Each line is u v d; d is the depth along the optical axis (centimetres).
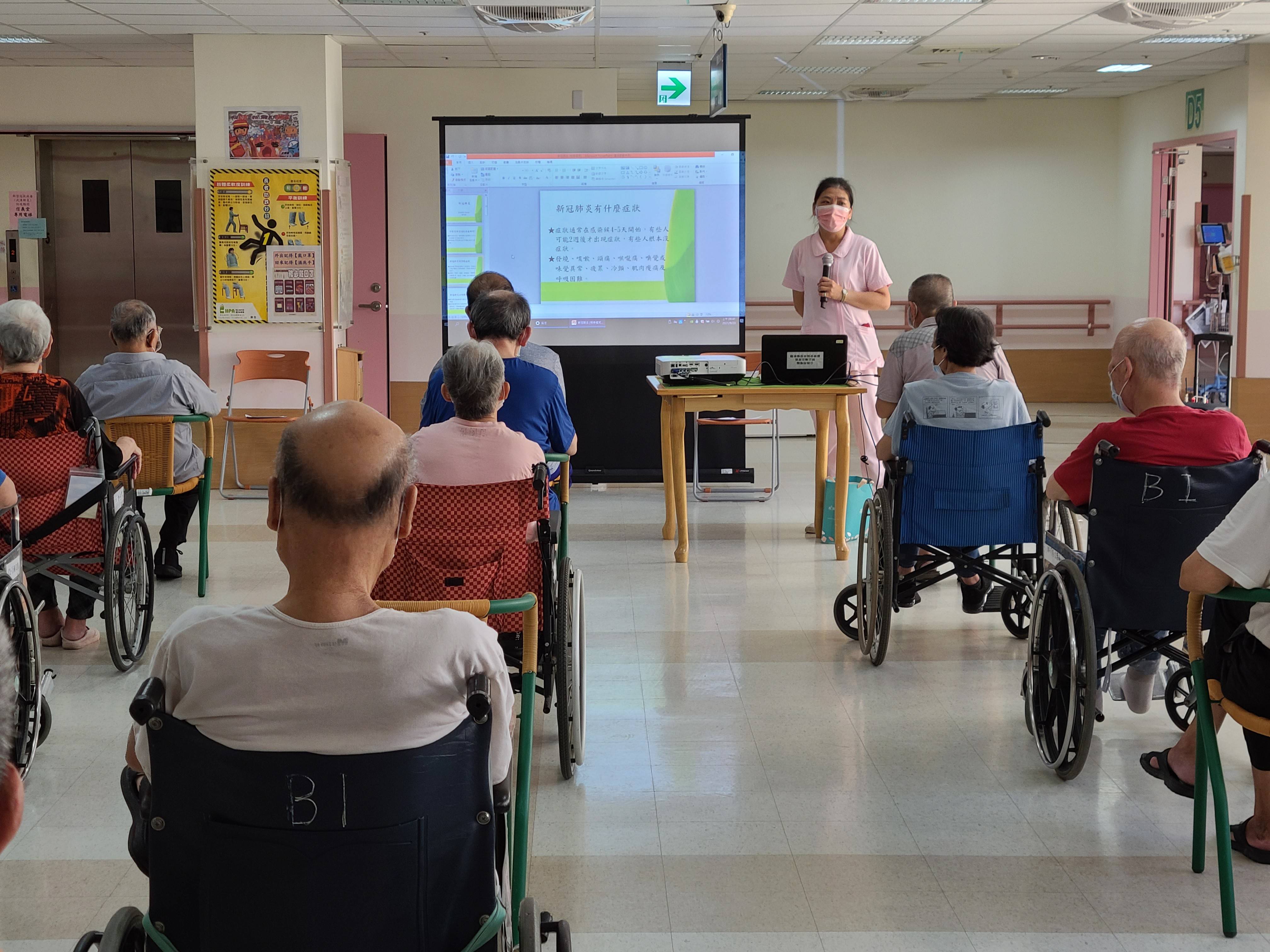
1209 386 1112
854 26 838
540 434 431
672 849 312
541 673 355
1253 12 806
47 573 436
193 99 966
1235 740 379
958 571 473
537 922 191
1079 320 1345
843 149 1314
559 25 750
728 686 437
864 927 274
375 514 158
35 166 984
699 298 827
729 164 817
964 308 444
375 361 1047
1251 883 292
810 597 556
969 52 969
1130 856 307
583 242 823
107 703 416
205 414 549
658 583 583
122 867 302
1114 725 397
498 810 183
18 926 273
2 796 112
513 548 301
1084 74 1107
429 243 1046
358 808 154
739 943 267
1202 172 1245
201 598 554
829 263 718
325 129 820
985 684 438
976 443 423
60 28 791
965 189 1324
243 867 155
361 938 158
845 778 356
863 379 705
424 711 158
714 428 823
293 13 744
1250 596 260
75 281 1016
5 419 413
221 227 823
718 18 770
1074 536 456
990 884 293
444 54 929
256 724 155
